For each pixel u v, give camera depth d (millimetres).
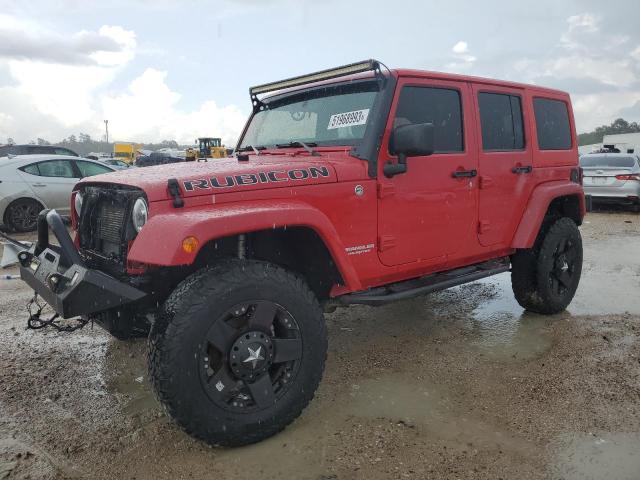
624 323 4668
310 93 3949
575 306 5230
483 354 4020
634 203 12445
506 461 2635
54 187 9617
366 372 3734
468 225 3998
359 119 3461
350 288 3105
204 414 2598
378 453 2721
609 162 12953
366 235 3344
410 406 3217
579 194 4973
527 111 4543
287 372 2877
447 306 5293
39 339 4352
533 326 4645
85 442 2844
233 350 2666
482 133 4105
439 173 3719
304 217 2861
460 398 3312
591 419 3006
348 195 3219
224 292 2615
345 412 3150
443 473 2547
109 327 2990
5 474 2559
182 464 2646
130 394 3410
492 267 4453
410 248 3607
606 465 2590
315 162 3240
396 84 3445
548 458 2654
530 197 4547
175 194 2660
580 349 4043
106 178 3154
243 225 2629
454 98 3904
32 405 3258
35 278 3109
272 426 2812
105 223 3137
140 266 2824
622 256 7676
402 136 3219
